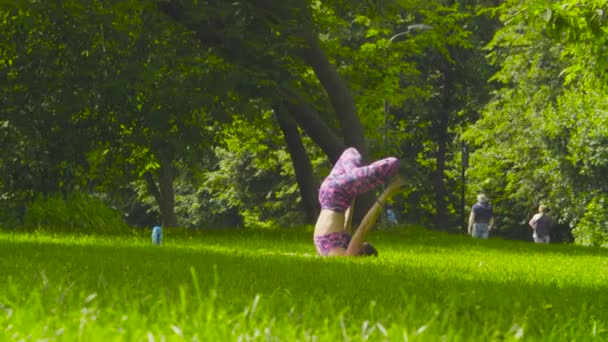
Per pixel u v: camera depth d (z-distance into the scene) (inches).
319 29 1362.0
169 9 1093.8
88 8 994.7
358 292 267.7
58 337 134.5
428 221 2202.3
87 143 1061.8
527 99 1878.7
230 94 1032.2
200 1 1036.5
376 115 1505.9
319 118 1195.9
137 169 1270.9
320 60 1182.9
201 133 1025.5
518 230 2272.4
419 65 2026.3
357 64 1374.3
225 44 1067.9
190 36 1060.5
